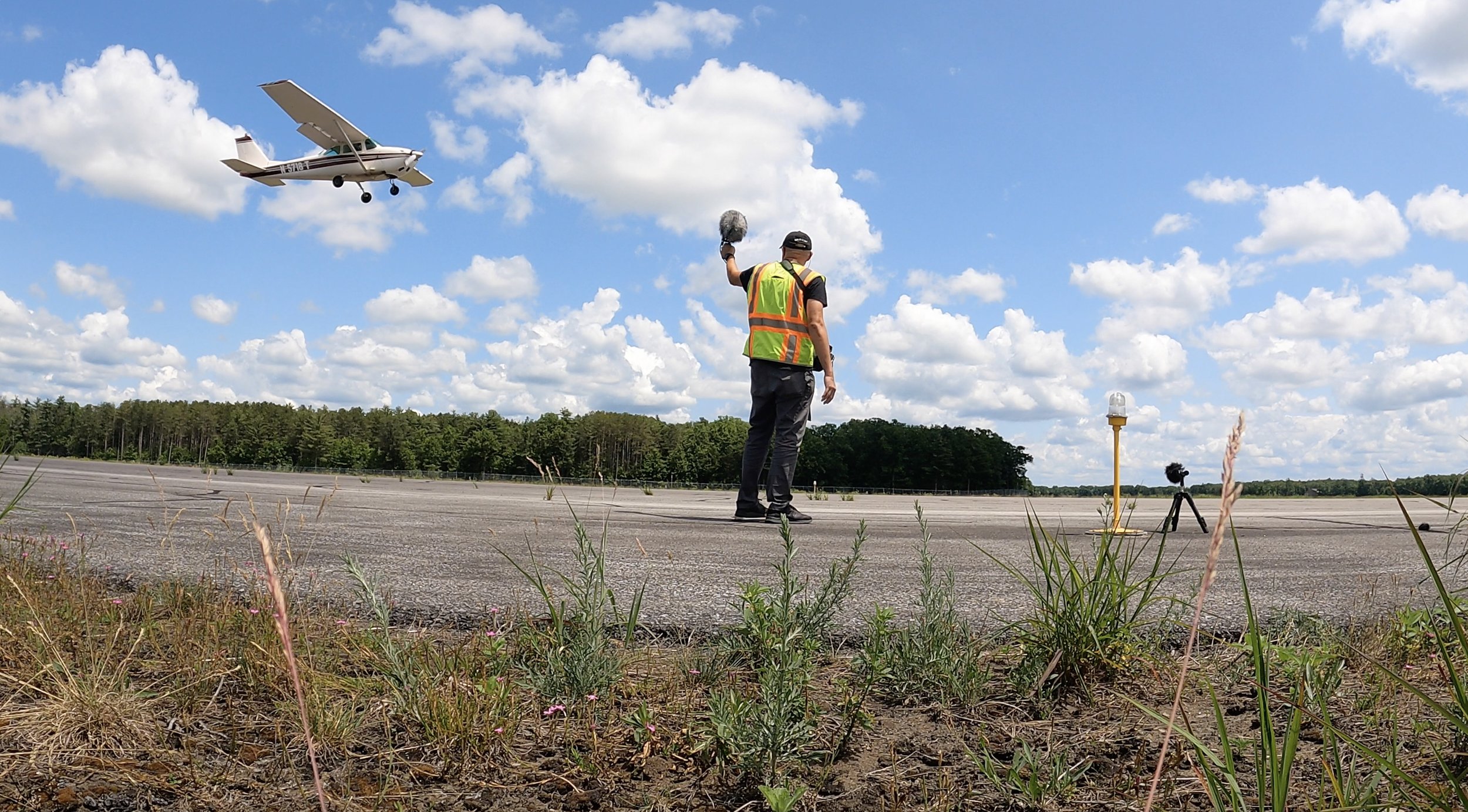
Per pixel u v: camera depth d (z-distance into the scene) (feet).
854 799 5.05
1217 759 5.45
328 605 9.04
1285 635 8.34
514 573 11.82
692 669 7.11
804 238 22.15
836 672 7.45
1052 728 6.20
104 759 5.19
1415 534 3.94
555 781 5.27
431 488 48.67
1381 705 6.35
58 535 14.53
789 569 7.48
